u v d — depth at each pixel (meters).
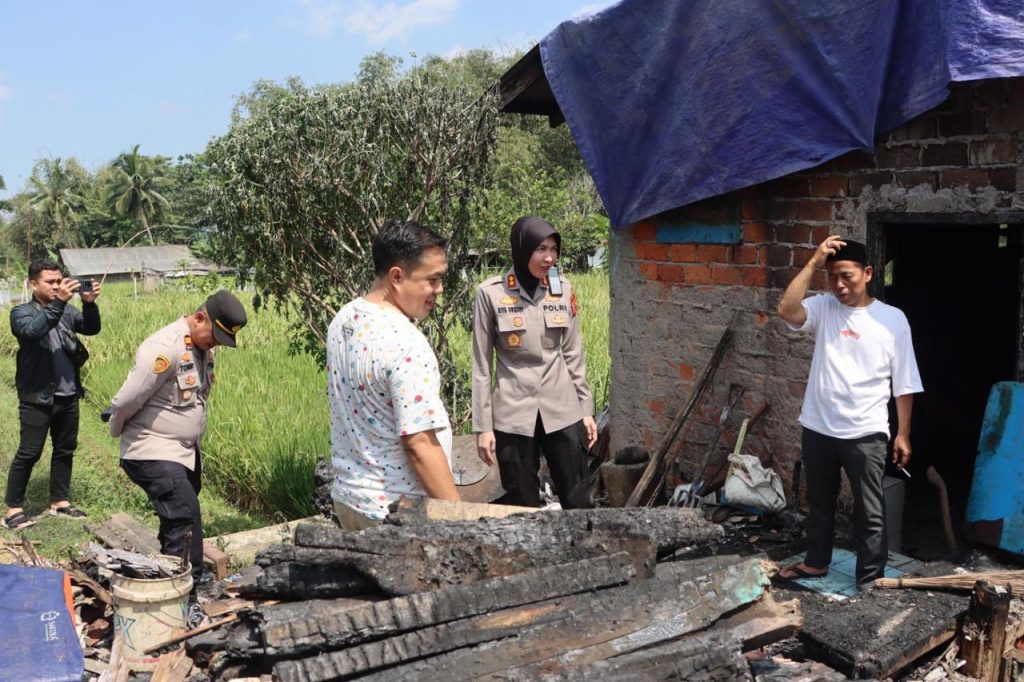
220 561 5.33
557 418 5.07
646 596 2.81
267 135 6.34
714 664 2.67
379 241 3.11
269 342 13.65
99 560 4.34
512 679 2.50
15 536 6.21
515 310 4.98
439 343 7.44
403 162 6.84
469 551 2.84
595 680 2.52
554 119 7.78
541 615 2.69
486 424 5.01
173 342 4.81
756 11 4.94
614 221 6.06
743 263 5.49
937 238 7.46
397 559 2.78
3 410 10.27
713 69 5.20
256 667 2.83
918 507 6.00
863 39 4.48
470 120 6.93
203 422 5.11
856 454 4.19
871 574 4.25
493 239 11.80
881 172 4.71
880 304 4.22
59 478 6.84
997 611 3.69
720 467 5.71
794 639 3.87
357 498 3.13
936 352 7.56
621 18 5.68
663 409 6.18
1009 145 4.16
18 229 68.81
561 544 2.96
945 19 3.98
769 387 5.42
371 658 2.52
